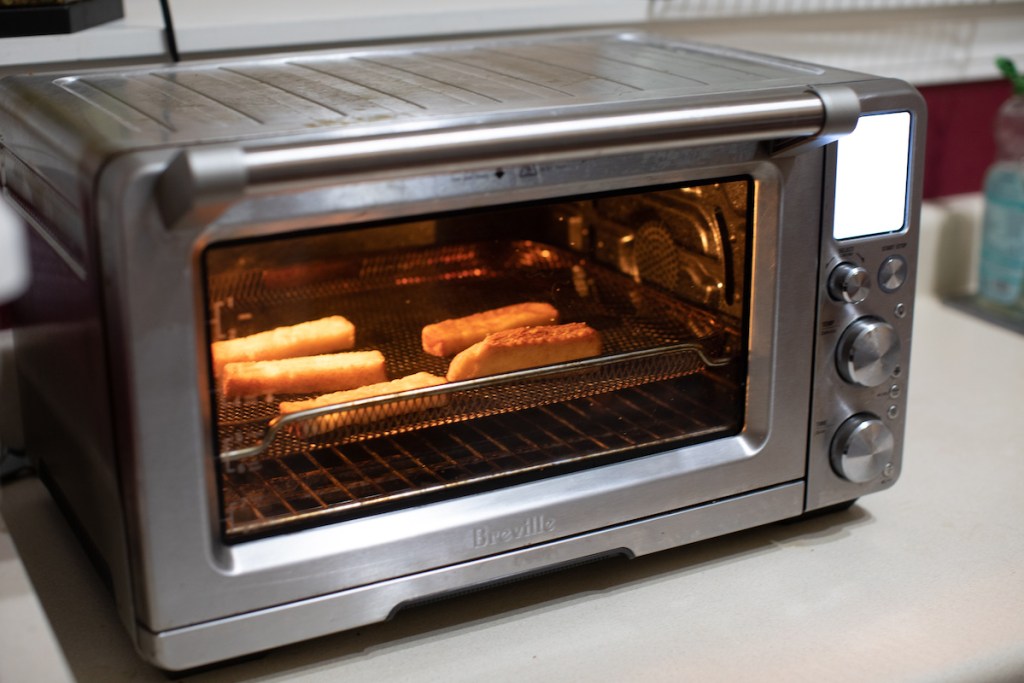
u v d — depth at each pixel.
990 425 1.12
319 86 0.83
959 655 0.76
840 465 0.88
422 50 1.02
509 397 0.80
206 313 0.65
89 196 0.63
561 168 0.72
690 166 0.76
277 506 0.72
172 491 0.66
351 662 0.76
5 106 0.85
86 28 0.99
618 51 1.01
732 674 0.74
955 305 1.46
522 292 0.80
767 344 0.82
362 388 0.76
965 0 1.45
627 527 0.82
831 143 0.80
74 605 0.81
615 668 0.75
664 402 0.84
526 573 0.79
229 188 0.59
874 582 0.85
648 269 0.83
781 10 1.32
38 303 0.81
